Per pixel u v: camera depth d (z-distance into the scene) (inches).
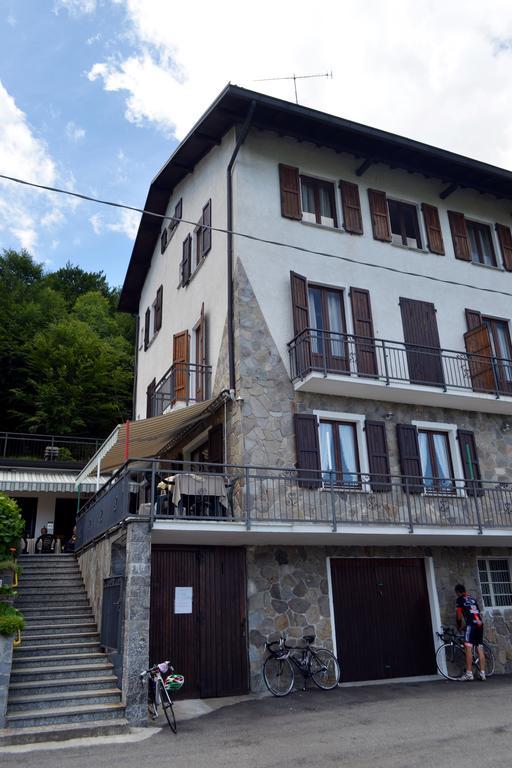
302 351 590.6
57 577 627.2
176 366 695.7
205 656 484.4
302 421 577.9
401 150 696.4
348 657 539.8
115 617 438.6
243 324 591.8
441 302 709.9
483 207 795.4
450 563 607.5
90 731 358.3
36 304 1617.9
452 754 311.6
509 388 701.3
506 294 762.8
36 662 437.1
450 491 631.8
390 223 725.9
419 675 562.9
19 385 1422.2
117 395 1494.8
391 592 577.0
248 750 324.8
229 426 582.2
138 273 1013.8
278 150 674.8
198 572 505.4
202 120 666.8
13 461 962.7
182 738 353.1
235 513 533.3
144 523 434.3
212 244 685.9
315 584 542.6
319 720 394.0
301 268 641.0
